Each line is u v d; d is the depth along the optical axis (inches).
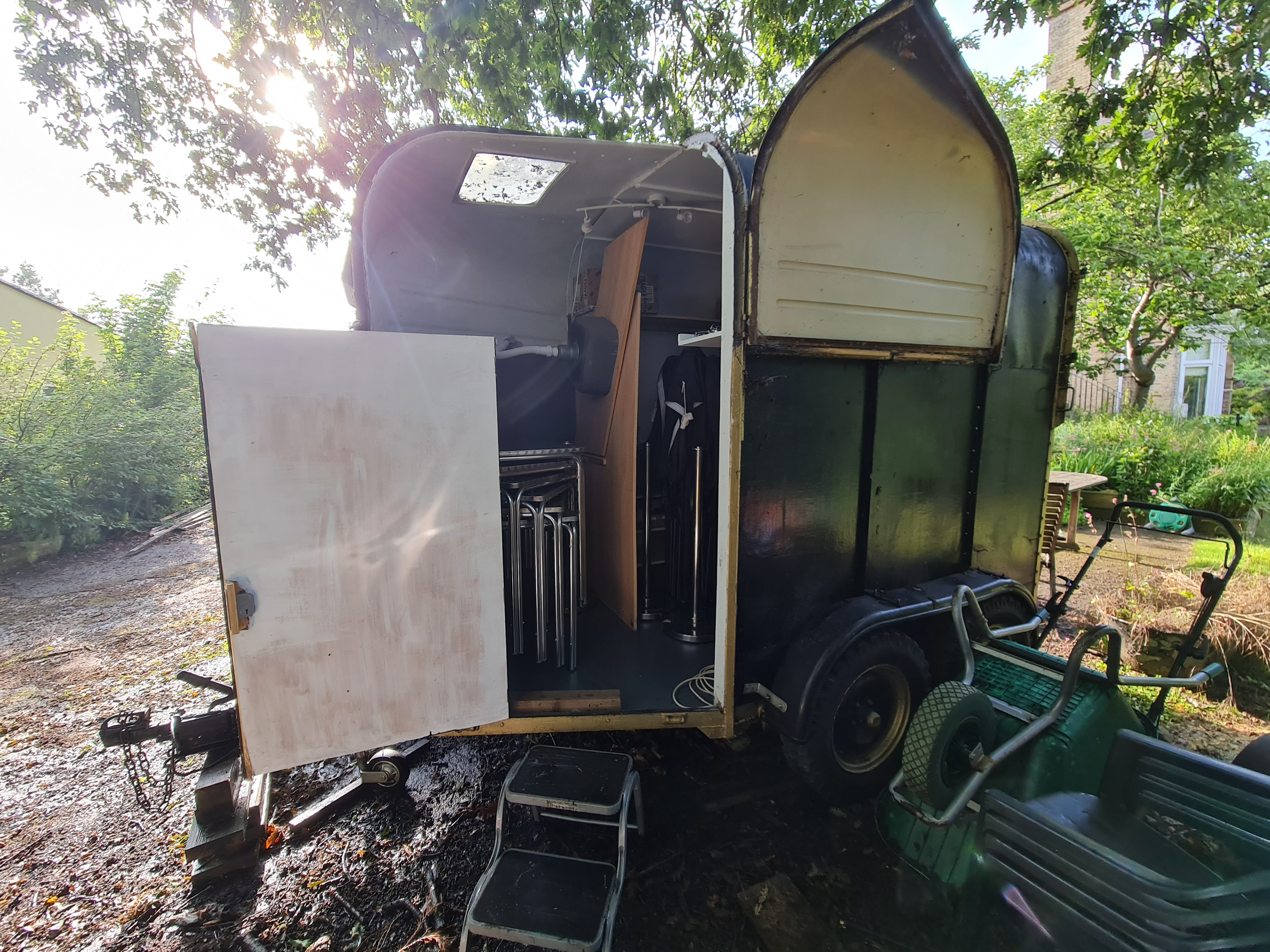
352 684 73.2
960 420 111.3
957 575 113.7
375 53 197.0
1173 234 309.7
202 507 406.9
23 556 278.5
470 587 78.5
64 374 380.5
